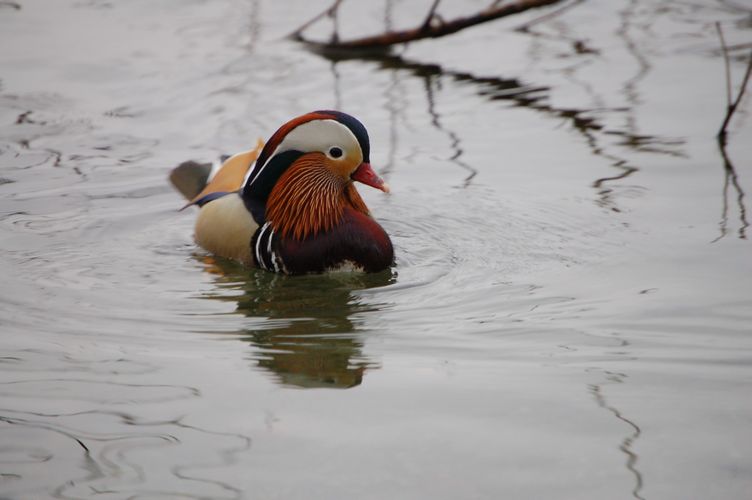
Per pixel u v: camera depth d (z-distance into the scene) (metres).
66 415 8.75
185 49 22.42
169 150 17.34
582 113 18.66
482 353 10.23
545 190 15.43
